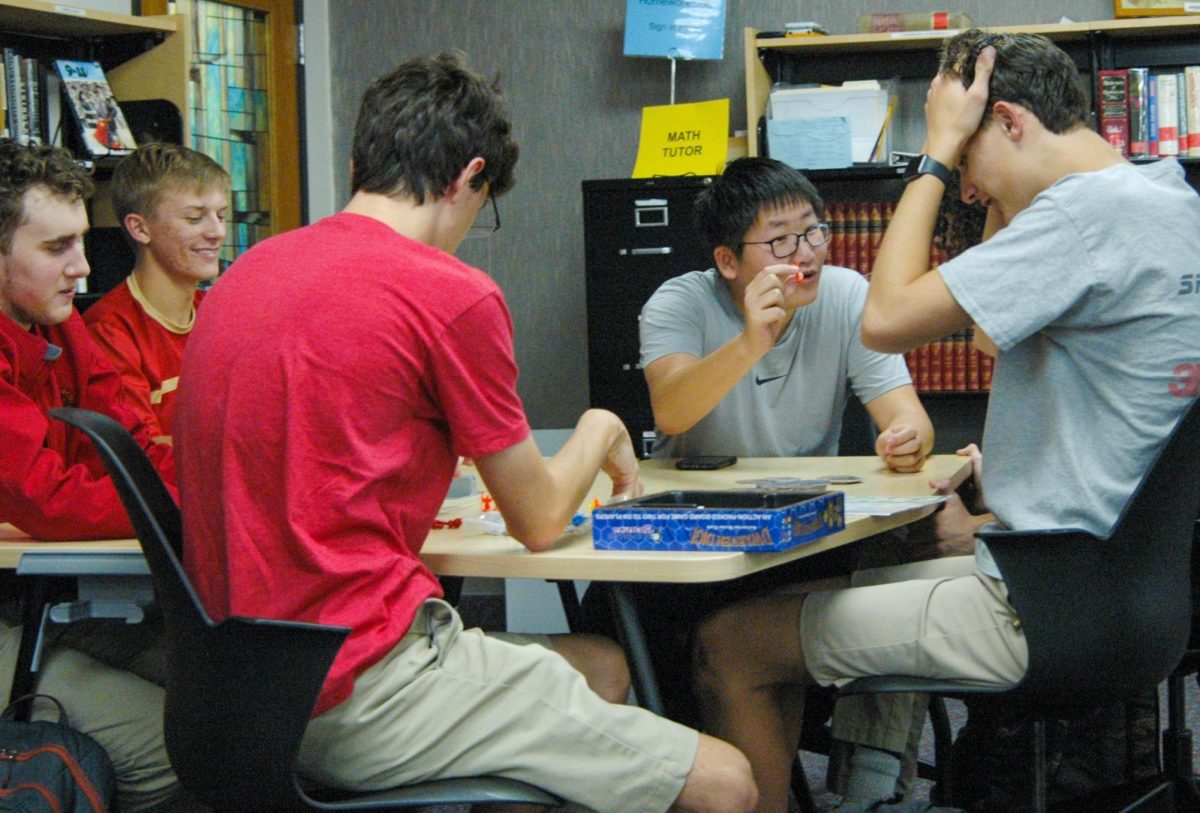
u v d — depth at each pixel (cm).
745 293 237
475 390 144
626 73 467
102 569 164
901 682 168
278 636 131
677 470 238
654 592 231
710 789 147
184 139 369
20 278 185
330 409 138
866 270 415
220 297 147
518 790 143
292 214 492
